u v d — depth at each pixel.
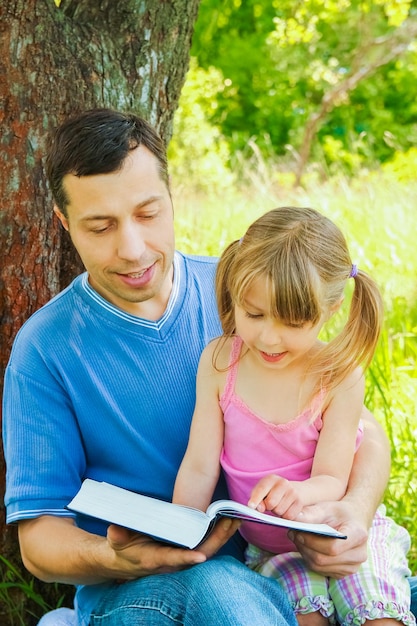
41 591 2.76
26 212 2.61
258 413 2.24
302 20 13.28
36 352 2.27
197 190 8.13
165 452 2.33
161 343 2.32
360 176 7.66
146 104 2.78
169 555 1.93
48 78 2.57
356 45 14.88
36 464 2.22
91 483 1.99
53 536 2.14
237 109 16.27
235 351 2.29
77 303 2.30
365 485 2.24
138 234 2.13
